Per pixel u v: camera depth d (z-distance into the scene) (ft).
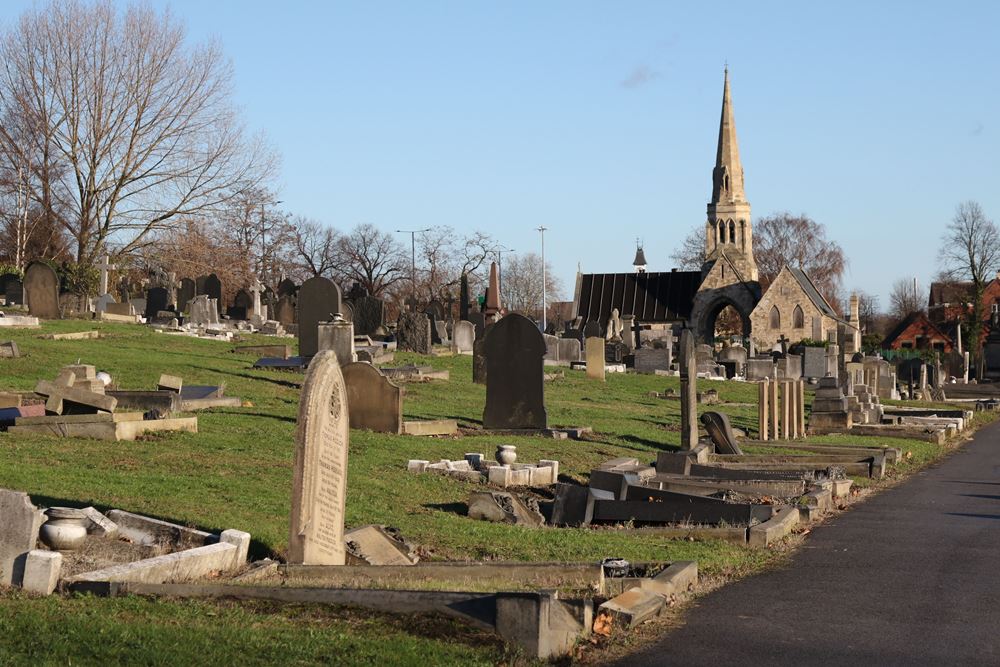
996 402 163.12
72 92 189.37
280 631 28.94
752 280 388.16
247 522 42.27
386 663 26.99
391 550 40.29
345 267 387.96
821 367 190.80
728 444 81.56
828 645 31.65
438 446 71.05
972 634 33.06
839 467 72.28
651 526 52.70
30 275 136.46
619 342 213.25
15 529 31.73
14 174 193.26
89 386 68.23
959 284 375.86
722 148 397.60
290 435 67.51
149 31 192.54
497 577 36.55
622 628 32.48
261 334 161.79
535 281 500.33
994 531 52.90
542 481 62.64
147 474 50.88
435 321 183.32
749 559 44.75
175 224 198.08
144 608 30.19
